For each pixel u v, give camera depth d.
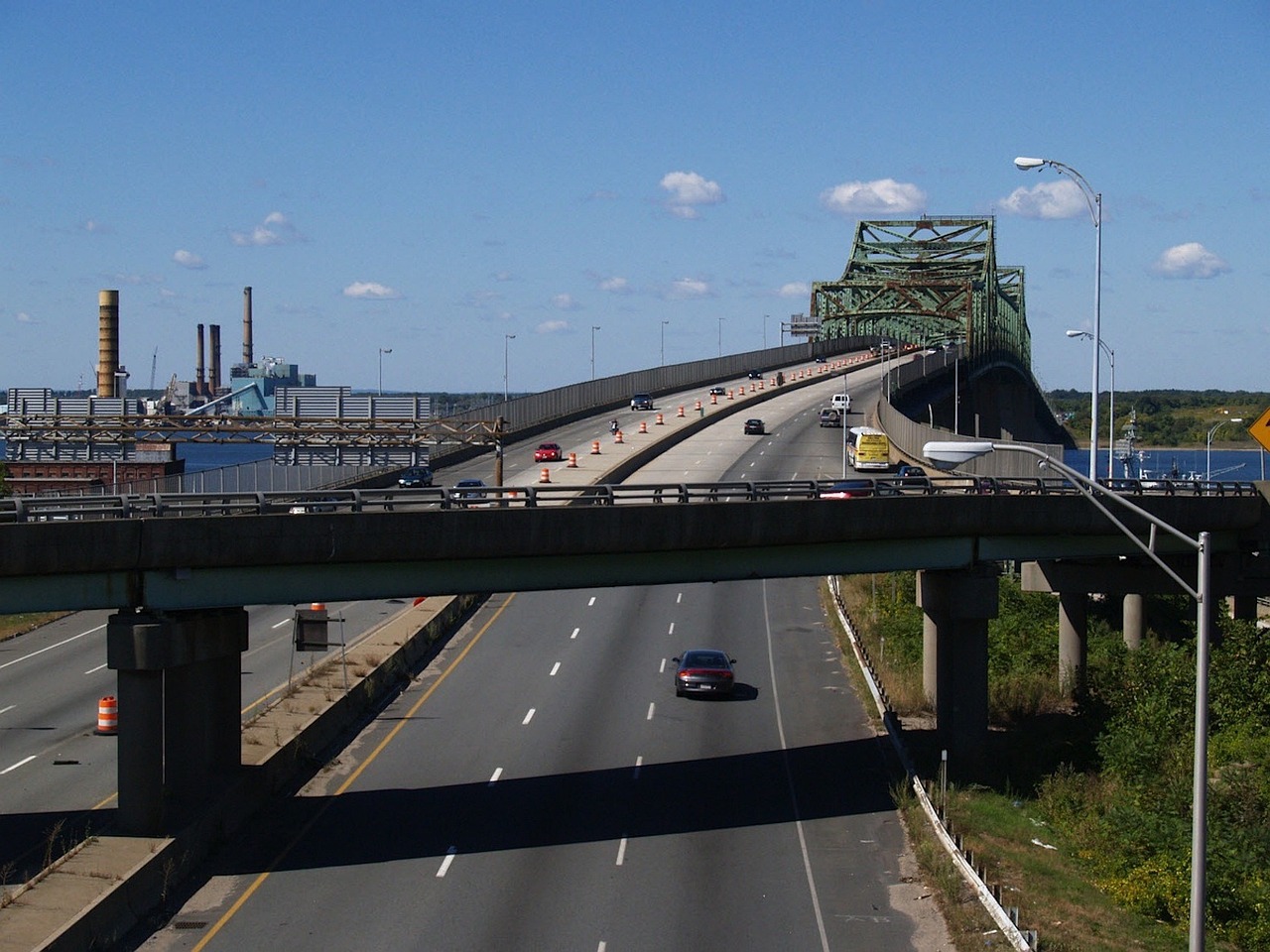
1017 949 27.11
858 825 36.59
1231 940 30.22
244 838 34.81
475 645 60.31
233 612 36.19
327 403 75.75
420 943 28.16
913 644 58.69
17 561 31.19
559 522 38.00
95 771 39.09
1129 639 67.38
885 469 101.81
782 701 50.59
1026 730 49.50
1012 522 45.41
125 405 78.94
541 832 35.59
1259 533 57.69
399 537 35.81
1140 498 49.69
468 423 77.31
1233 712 49.75
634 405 153.62
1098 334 54.81
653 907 30.33
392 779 40.38
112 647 31.92
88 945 26.86
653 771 41.56
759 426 130.38
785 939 28.61
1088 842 36.12
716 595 72.25
